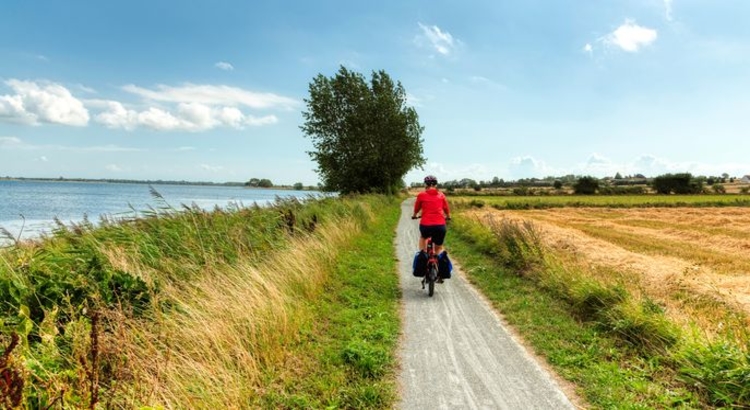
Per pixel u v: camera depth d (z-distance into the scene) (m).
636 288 7.84
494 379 4.67
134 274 5.80
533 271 9.48
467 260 12.28
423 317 6.92
